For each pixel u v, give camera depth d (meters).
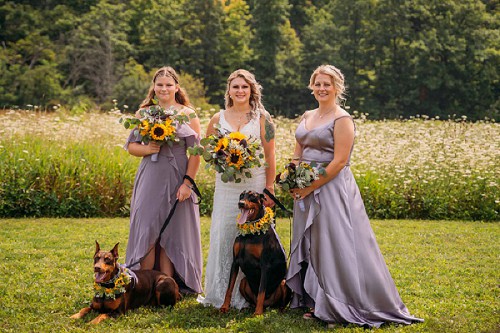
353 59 50.91
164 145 6.46
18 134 13.44
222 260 6.14
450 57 48.41
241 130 6.15
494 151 12.57
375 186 12.05
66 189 11.77
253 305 6.12
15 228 10.25
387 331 5.41
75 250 8.61
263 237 5.82
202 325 5.62
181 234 6.50
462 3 50.41
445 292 6.78
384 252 8.79
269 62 49.94
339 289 5.56
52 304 6.10
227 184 6.16
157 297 6.01
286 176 5.71
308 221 5.68
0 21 46.88
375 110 47.75
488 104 49.56
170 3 52.31
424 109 49.06
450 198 11.96
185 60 49.50
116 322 5.59
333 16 54.09
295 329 5.42
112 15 48.16
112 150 12.95
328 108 5.89
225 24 51.59
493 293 6.77
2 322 5.60
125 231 10.13
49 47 45.72
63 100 41.62
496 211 11.78
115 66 45.12
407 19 50.41
